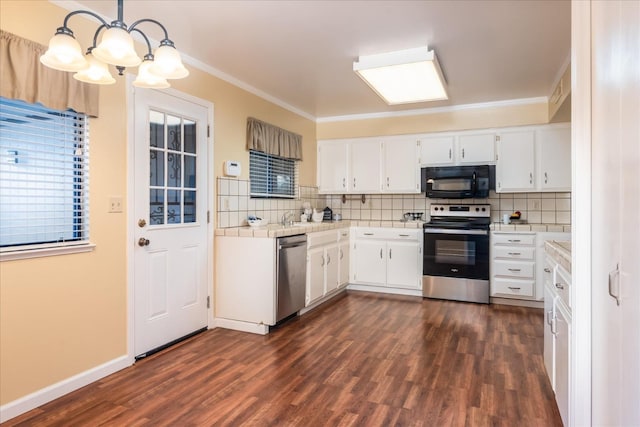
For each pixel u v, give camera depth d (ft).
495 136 14.76
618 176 3.57
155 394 7.31
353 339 10.29
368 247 15.88
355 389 7.52
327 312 12.90
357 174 16.92
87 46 7.75
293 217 15.56
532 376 8.07
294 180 15.88
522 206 15.23
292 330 11.02
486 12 7.88
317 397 7.22
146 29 8.65
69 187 7.39
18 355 6.61
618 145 3.57
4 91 6.26
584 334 4.78
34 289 6.84
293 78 12.07
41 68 6.73
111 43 4.60
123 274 8.46
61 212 7.27
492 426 6.29
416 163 15.92
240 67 11.10
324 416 6.58
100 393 7.34
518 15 8.00
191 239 10.42
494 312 12.89
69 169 7.38
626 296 3.32
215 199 11.31
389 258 15.52
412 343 10.00
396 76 10.56
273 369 8.41
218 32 8.84
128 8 7.72
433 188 15.30
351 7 7.70
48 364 7.04
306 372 8.27
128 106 8.52
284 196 15.15
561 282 6.15
